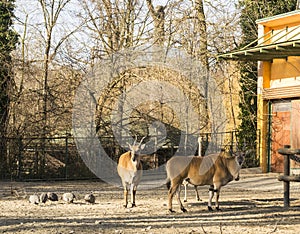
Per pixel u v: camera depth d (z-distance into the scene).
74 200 14.94
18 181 21.16
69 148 22.67
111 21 24.31
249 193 17.22
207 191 17.73
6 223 10.95
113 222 11.30
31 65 23.97
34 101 23.52
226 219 11.93
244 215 12.56
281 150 14.29
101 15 24.27
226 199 15.65
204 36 25.92
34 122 23.02
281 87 23.45
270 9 27.56
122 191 17.66
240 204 14.57
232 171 13.62
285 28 22.64
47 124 23.28
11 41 23.92
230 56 21.84
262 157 24.41
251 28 27.36
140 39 24.73
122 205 14.11
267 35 24.38
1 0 24.02
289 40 19.31
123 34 24.47
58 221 11.31
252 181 20.73
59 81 23.94
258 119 24.69
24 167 22.20
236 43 27.30
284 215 12.60
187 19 25.70
